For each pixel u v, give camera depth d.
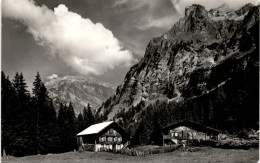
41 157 57.31
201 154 47.88
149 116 127.38
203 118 114.44
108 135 77.25
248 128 78.12
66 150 87.81
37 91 81.94
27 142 72.50
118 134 78.81
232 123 88.19
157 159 46.75
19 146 70.38
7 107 70.06
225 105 105.44
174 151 53.50
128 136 79.62
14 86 79.38
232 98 105.38
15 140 69.06
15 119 71.81
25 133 72.25
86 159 51.59
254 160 37.62
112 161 47.09
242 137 70.12
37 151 75.00
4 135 65.94
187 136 76.38
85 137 81.19
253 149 47.81
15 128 70.06
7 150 68.44
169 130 77.00
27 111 76.88
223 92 133.50
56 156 57.94
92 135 77.44
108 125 77.44
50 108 91.94
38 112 78.19
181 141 75.81
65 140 88.19
